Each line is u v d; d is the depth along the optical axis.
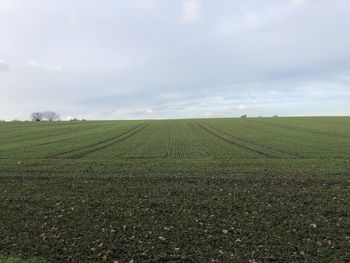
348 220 12.47
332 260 9.42
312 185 17.84
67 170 23.89
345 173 21.03
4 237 11.46
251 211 13.69
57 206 14.89
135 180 19.98
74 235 11.61
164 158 30.38
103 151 36.16
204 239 11.06
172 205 14.71
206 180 19.58
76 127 76.38
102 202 15.38
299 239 10.87
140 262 9.68
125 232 11.80
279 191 16.64
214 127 70.56
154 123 86.12
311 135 50.47
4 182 20.06
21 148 39.81
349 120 79.62
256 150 35.47
